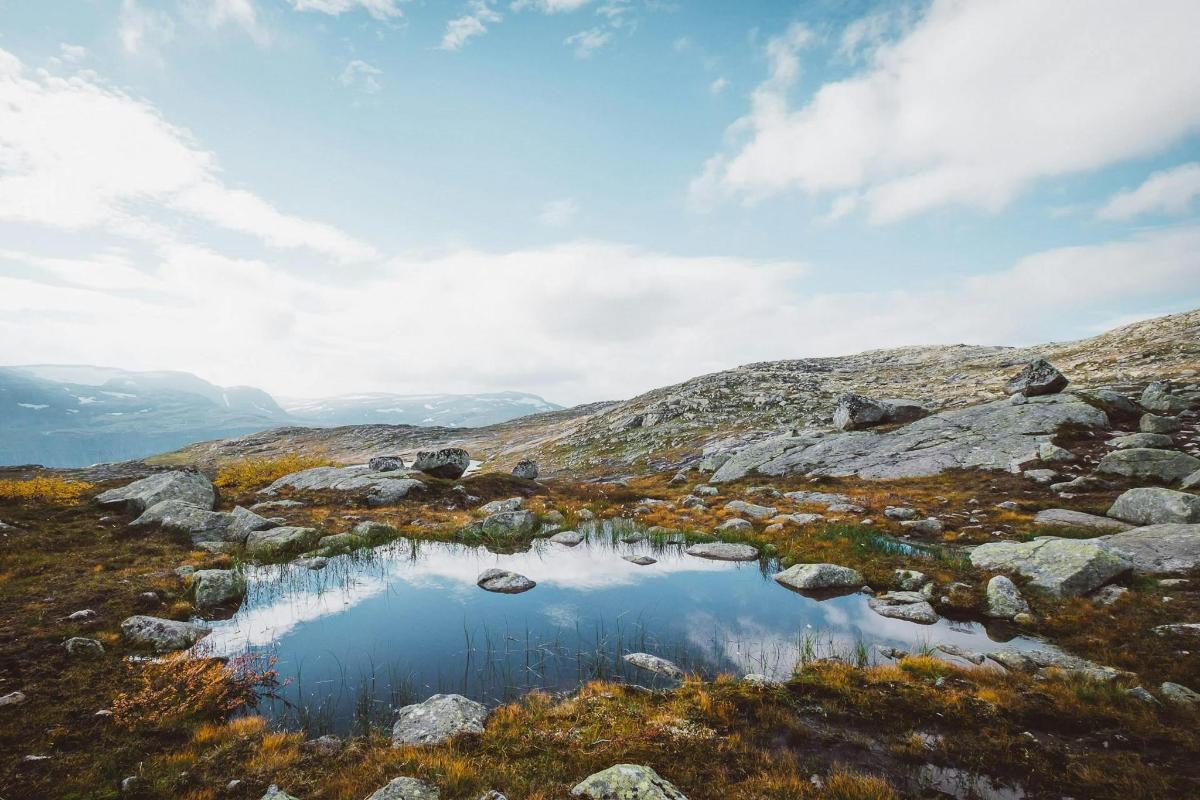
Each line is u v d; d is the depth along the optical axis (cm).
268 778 849
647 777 784
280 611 1652
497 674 1277
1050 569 1708
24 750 886
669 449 6888
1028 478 3044
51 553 1953
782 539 2473
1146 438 3094
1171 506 2070
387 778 838
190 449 14525
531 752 917
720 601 1775
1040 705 1038
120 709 1021
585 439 8525
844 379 9525
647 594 1847
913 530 2467
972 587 1733
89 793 796
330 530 2561
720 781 827
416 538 2545
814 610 1691
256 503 3095
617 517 3167
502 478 4025
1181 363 5772
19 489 2527
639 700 1117
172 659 1228
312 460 4512
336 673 1273
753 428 6969
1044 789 810
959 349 12888
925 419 4516
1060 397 4044
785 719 1015
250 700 1144
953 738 948
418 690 1197
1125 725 962
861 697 1089
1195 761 856
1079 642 1348
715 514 3106
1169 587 1549
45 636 1300
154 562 1928
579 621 1611
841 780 809
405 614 1655
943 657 1325
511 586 1891
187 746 945
